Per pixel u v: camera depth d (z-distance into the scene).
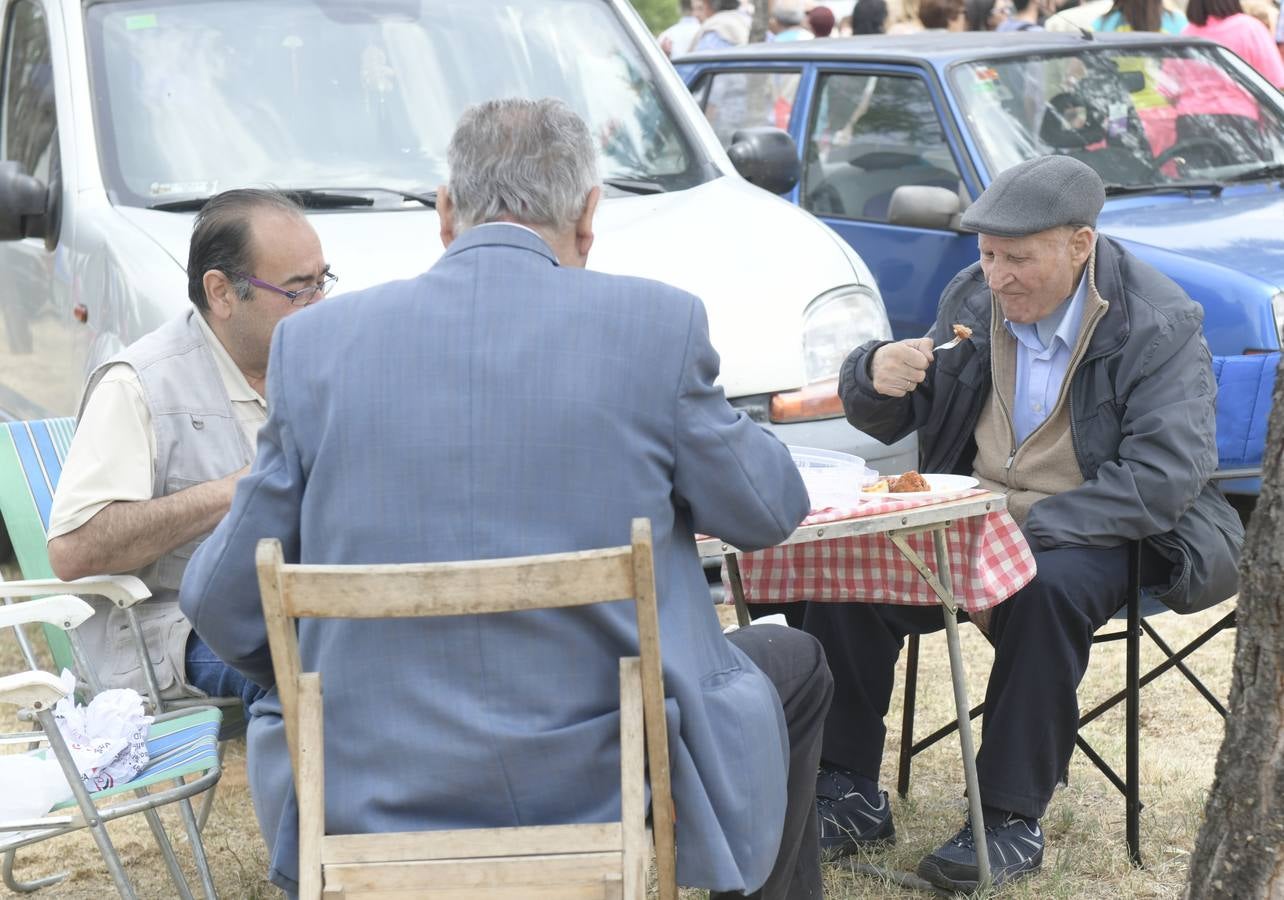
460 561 2.04
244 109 4.61
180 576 3.26
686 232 4.51
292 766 2.17
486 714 2.11
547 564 1.99
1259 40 7.71
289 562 2.26
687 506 2.27
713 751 2.22
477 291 2.17
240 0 4.87
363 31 4.85
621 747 2.10
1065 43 6.34
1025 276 3.33
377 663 2.14
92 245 4.29
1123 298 3.35
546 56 5.05
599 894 2.08
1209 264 5.02
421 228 4.30
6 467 3.52
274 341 2.25
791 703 2.62
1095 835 3.61
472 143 2.25
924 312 5.91
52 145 4.68
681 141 5.12
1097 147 5.98
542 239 2.24
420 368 2.14
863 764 3.56
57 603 2.90
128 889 2.66
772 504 2.27
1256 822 2.40
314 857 2.11
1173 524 3.26
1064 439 3.44
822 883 3.08
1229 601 5.28
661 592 2.21
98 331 4.21
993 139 5.88
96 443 3.11
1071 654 3.26
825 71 6.66
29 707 2.67
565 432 2.12
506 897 2.10
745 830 2.27
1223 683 4.55
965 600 3.11
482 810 2.14
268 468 2.23
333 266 4.05
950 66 6.09
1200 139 6.09
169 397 3.15
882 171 6.27
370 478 2.13
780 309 4.33
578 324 2.15
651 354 2.16
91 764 2.78
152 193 4.41
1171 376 3.29
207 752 2.85
